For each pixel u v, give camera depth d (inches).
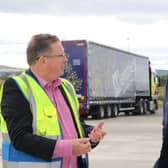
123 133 839.1
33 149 142.4
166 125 163.5
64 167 148.6
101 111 1288.1
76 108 158.9
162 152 164.4
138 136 782.5
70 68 1154.7
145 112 1674.5
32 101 146.9
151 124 1076.5
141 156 545.3
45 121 146.8
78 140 145.1
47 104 148.7
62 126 151.0
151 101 1723.7
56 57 151.3
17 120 143.9
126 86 1460.4
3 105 147.2
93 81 1185.4
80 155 152.3
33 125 145.3
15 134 142.8
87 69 1149.1
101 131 152.9
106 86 1282.0
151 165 481.1
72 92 160.6
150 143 676.7
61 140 145.5
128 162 502.0
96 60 1208.2
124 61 1443.2
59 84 155.0
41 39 151.3
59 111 152.1
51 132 147.1
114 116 1385.3
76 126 155.9
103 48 1261.1
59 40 154.3
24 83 148.2
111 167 472.4
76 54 1152.2
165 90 166.7
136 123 1113.4
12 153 146.2
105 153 572.4
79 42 1150.3
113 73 1339.8
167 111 164.1
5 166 149.0
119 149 610.2
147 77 1699.1
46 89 151.4
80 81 1148.5
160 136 780.0
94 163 497.0
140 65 1622.8
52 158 145.2
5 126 148.3
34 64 151.6
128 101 1480.1
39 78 151.3
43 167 144.4
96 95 1205.7
